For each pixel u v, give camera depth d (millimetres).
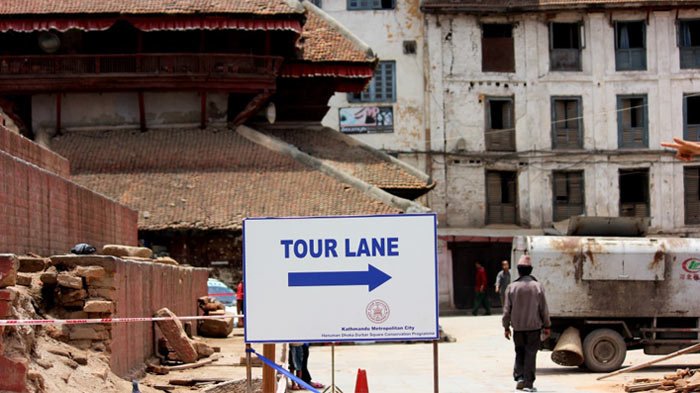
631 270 20641
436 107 53438
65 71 39938
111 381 13273
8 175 15172
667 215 53875
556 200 53938
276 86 43688
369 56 43562
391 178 42062
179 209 37375
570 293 20578
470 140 53531
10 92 40000
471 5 53219
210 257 37375
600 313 20562
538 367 21453
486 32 54094
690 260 20750
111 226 24922
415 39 53750
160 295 19625
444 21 53594
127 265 15625
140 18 38938
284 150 40406
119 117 41531
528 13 53719
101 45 41594
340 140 44688
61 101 41344
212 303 27500
